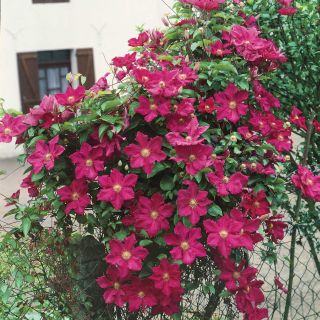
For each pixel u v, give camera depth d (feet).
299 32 11.53
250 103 10.23
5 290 9.91
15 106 47.26
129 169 9.34
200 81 9.82
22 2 46.83
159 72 9.05
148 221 8.96
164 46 10.74
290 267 10.62
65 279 9.89
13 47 47.01
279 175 10.40
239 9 11.04
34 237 10.03
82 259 9.86
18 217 9.63
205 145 8.80
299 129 11.65
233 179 9.02
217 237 8.93
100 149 9.00
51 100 9.00
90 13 48.16
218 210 9.06
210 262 9.75
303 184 9.50
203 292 9.66
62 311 10.08
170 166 9.16
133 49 10.94
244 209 9.62
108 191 8.84
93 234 9.63
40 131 9.15
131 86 9.19
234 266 9.33
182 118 9.11
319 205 11.20
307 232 11.06
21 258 9.98
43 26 47.50
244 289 9.39
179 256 8.87
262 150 9.52
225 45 10.11
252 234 9.38
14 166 40.50
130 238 8.87
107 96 9.25
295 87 11.60
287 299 10.72
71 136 9.26
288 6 10.99
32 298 10.34
